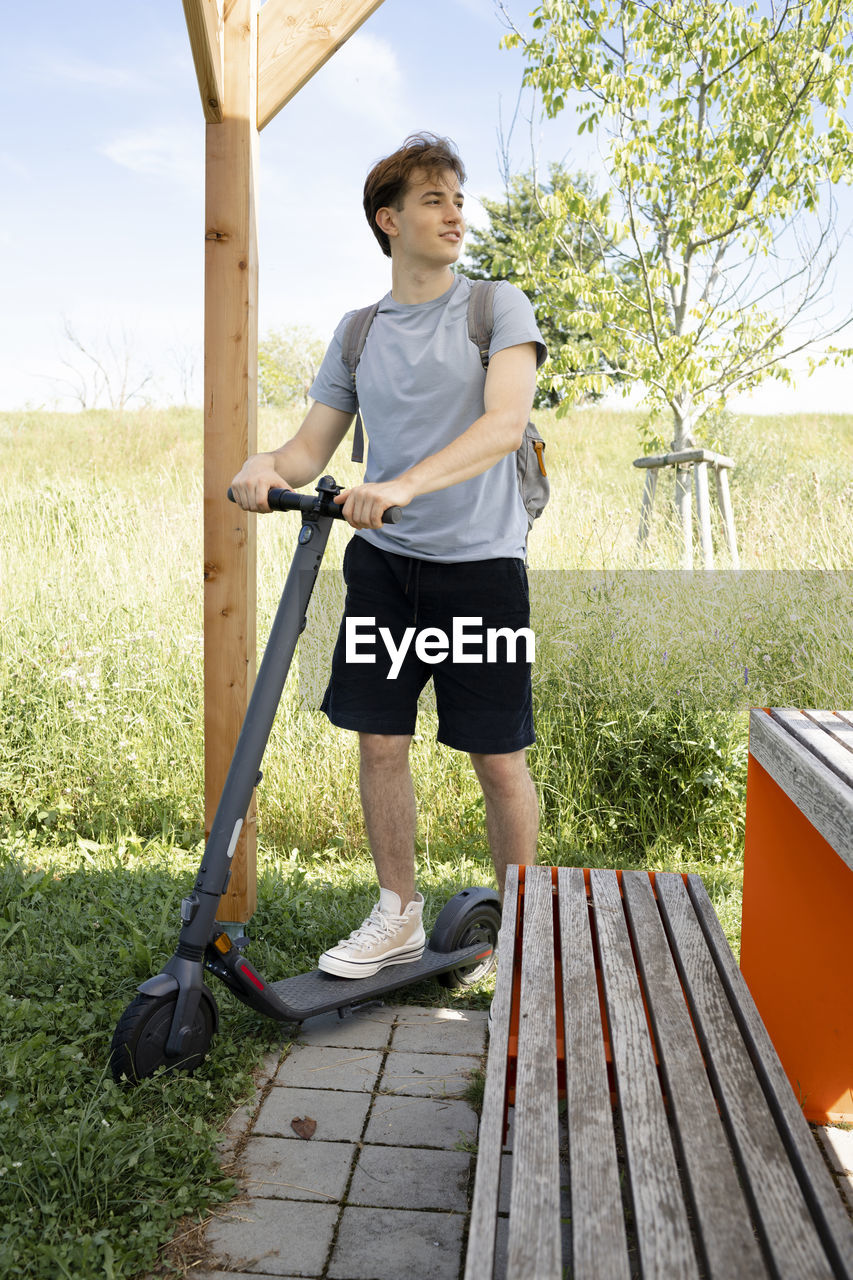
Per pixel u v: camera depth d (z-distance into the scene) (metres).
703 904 1.88
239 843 2.90
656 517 5.81
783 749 1.86
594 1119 1.15
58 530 5.36
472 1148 1.94
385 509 1.91
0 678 4.28
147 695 4.34
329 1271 1.60
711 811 3.77
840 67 5.44
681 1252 0.92
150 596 4.89
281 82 2.89
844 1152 1.95
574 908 1.85
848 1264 0.90
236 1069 2.17
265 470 2.29
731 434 8.65
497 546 2.40
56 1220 1.61
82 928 2.73
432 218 2.30
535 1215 0.98
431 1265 1.62
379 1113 2.07
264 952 2.73
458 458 2.06
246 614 2.87
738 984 1.51
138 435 10.15
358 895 3.22
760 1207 0.98
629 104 5.73
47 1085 1.99
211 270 2.80
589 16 5.79
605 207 5.94
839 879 2.03
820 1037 2.05
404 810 2.52
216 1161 1.84
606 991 1.50
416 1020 2.51
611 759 3.97
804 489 6.66
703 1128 1.13
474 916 2.70
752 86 5.65
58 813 4.01
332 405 2.59
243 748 2.12
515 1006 1.78
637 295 6.52
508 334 2.28
